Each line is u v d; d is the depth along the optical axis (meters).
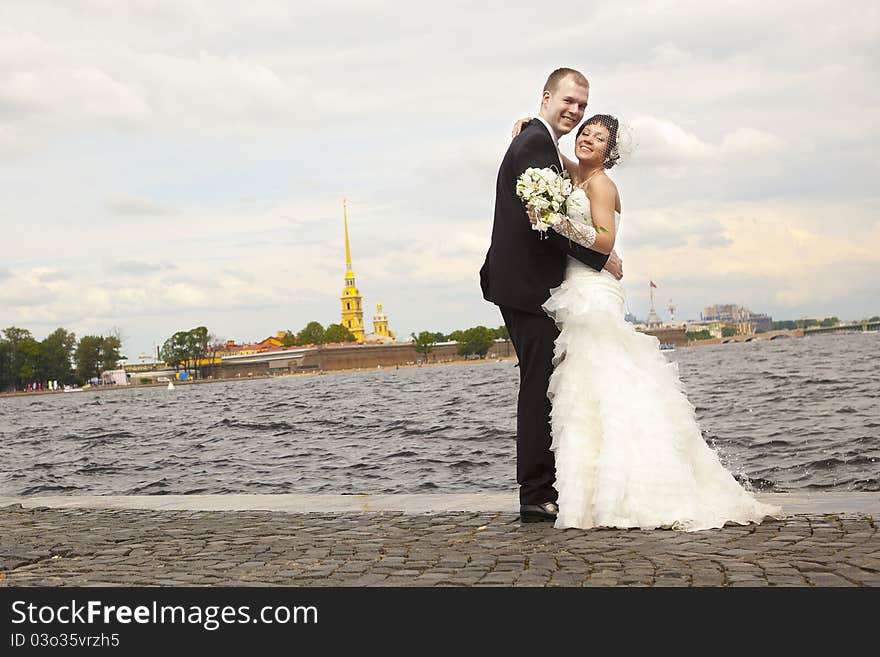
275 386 148.75
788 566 5.45
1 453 37.41
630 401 7.10
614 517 6.95
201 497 9.97
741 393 42.25
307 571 5.94
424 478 20.45
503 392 63.72
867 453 19.66
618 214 7.56
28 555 6.83
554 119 7.50
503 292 7.43
